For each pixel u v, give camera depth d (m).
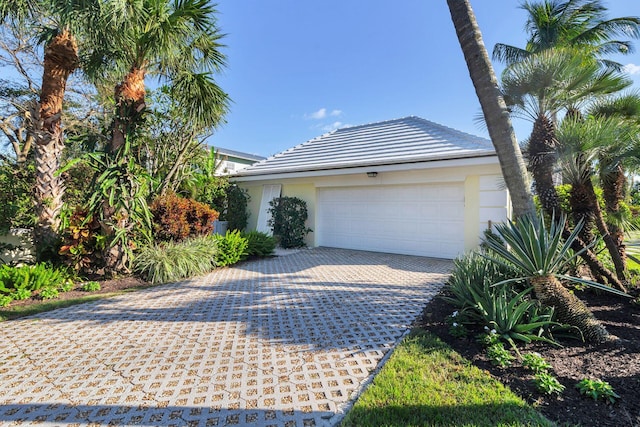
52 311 5.14
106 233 7.09
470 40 4.43
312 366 3.33
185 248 7.79
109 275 7.12
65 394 2.87
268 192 13.70
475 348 3.58
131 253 7.15
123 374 3.20
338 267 8.65
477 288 4.38
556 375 2.96
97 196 6.80
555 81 4.55
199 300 5.70
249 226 14.12
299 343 3.88
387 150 11.10
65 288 6.36
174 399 2.78
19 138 12.72
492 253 5.78
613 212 6.15
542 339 3.49
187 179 11.73
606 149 5.05
